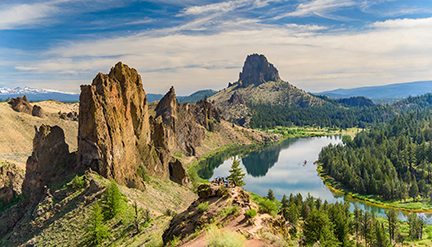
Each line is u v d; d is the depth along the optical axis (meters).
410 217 94.62
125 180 73.56
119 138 73.25
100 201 55.47
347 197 136.62
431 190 132.88
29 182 66.94
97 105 67.19
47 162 68.44
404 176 154.50
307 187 150.00
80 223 51.22
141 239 44.06
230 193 28.77
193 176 134.75
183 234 24.75
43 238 49.06
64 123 186.00
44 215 54.41
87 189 58.94
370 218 87.19
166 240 26.52
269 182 159.00
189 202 85.75
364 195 136.62
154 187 85.38
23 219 57.53
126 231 50.31
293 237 58.25
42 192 64.12
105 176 66.25
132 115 93.06
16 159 124.25
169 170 114.88
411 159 166.62
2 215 65.44
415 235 90.38
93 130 65.69
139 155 91.00
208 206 27.53
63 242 47.91
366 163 160.62
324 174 172.75
